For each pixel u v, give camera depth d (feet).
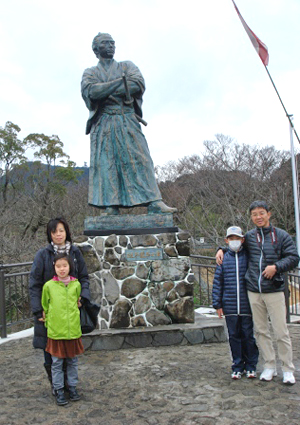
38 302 11.89
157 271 18.35
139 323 17.85
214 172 75.25
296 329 21.45
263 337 13.19
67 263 11.72
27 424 10.59
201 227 62.90
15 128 79.61
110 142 19.57
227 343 17.57
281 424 10.16
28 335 20.88
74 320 11.58
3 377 14.29
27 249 55.21
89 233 18.52
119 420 10.68
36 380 13.92
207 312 24.11
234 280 13.52
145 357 15.76
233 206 66.18
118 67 20.16
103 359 15.66
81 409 11.42
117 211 19.63
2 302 20.33
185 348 16.87
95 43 20.25
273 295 12.74
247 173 72.38
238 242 13.55
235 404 11.37
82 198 76.74
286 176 70.79
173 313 18.20
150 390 12.59
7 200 76.79
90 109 19.88
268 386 12.60
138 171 19.54
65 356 11.59
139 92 20.13
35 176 81.15
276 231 13.19
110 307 17.88
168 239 18.65
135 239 18.43
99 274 18.13
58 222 12.44
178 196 76.64
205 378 13.43
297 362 15.10
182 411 11.07
